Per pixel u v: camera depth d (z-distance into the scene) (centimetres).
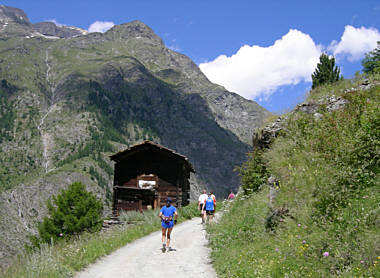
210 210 1725
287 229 807
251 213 1122
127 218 2206
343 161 844
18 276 802
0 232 13375
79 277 847
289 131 1214
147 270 918
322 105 1234
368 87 1221
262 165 1386
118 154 2645
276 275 645
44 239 2692
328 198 757
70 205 3009
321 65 2536
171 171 2627
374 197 679
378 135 821
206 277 827
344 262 570
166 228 1202
